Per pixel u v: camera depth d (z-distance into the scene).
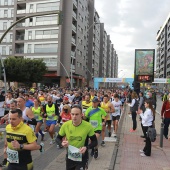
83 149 4.07
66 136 4.27
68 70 53.16
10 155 3.90
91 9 78.12
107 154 8.29
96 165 7.08
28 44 54.16
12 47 55.09
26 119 7.14
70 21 53.69
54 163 7.16
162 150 8.99
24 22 54.69
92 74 80.50
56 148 8.89
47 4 53.19
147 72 24.81
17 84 53.88
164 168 6.98
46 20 53.19
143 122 8.26
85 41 67.88
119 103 11.15
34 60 46.03
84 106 10.24
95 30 84.06
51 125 9.45
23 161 3.91
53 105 9.51
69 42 53.50
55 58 52.53
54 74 52.81
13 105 7.03
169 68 107.38
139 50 25.02
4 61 44.44
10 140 3.90
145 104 8.30
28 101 10.18
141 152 8.55
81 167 4.18
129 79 50.78
